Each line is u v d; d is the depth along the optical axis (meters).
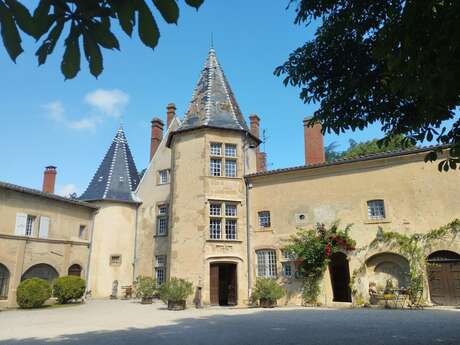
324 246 17.50
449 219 15.64
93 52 1.78
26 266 19.16
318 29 6.70
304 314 13.64
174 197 20.95
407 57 4.05
